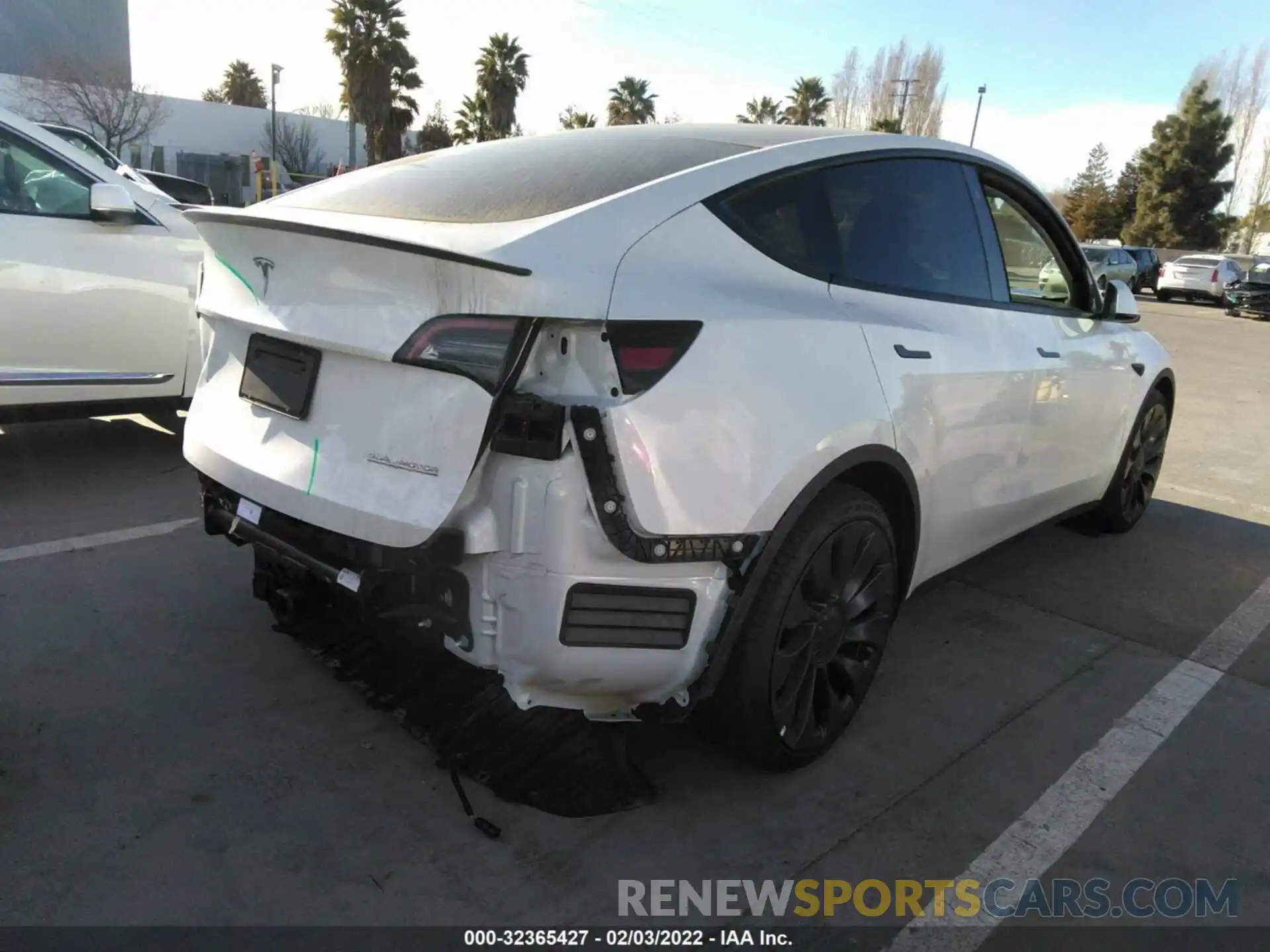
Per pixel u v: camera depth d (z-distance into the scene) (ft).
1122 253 95.81
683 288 7.27
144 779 8.26
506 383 6.62
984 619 13.02
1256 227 214.90
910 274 9.96
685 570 7.25
